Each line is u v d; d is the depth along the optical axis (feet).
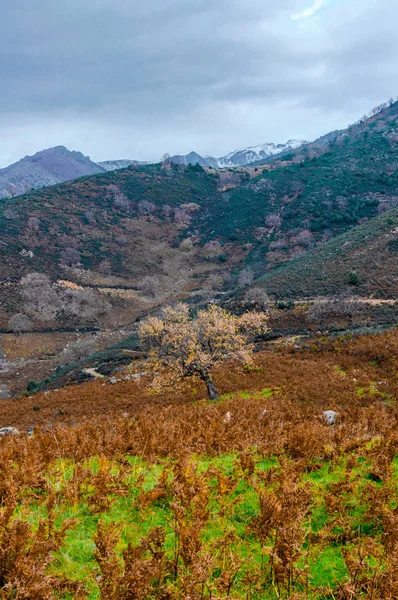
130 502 22.26
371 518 19.94
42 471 25.52
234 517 20.57
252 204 498.28
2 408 101.04
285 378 83.92
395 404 60.29
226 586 13.74
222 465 28.91
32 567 13.84
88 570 15.69
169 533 18.71
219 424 39.29
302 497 19.75
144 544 15.08
